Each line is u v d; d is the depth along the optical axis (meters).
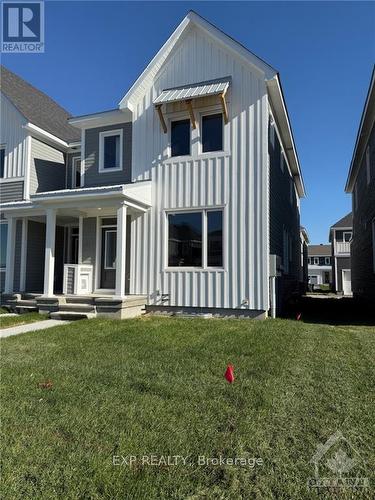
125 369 4.29
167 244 9.56
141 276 9.71
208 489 2.06
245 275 8.67
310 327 7.39
